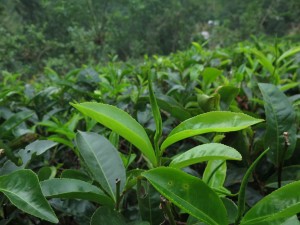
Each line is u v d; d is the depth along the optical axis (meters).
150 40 25.95
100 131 1.66
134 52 23.70
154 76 2.76
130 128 0.92
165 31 26.22
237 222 0.80
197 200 0.79
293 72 2.72
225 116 0.90
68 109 2.31
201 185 0.80
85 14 21.20
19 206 0.82
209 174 1.07
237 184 1.30
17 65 14.23
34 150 1.29
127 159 1.25
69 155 1.75
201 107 1.52
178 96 2.12
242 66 2.16
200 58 3.51
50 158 1.63
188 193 0.80
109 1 23.16
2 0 22.30
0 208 1.12
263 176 1.35
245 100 2.08
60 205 1.09
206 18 34.12
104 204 1.01
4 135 1.58
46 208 0.81
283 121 1.21
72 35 17.17
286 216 0.76
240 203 0.79
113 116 0.92
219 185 1.04
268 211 0.79
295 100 1.83
